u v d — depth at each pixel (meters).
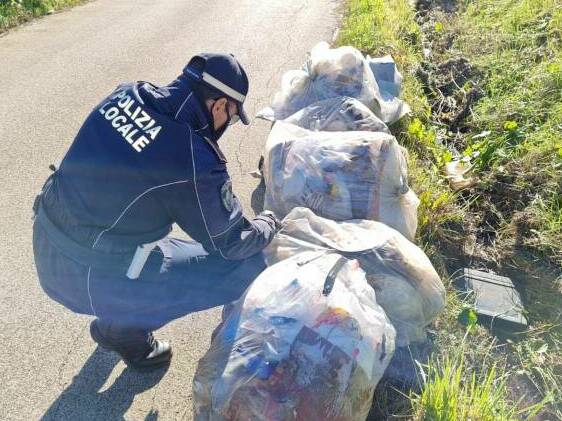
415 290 1.96
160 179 1.56
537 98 4.02
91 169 1.60
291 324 1.55
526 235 2.82
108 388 1.97
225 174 1.67
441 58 5.10
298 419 1.46
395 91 3.72
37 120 4.07
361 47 5.18
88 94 4.53
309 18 6.79
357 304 1.63
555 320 2.32
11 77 4.92
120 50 5.62
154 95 1.64
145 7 7.51
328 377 1.50
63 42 5.94
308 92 3.22
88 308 1.78
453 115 4.11
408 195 2.41
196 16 6.99
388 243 2.01
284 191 2.40
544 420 1.88
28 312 2.30
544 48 4.96
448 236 2.76
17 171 3.39
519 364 2.11
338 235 2.05
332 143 2.39
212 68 1.63
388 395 1.91
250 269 1.96
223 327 1.70
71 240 1.65
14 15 6.66
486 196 3.09
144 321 1.86
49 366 2.05
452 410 1.69
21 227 2.86
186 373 2.04
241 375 1.50
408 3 6.88
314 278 1.65
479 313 2.29
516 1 6.19
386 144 2.36
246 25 6.53
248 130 3.86
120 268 1.68
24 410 1.88
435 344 2.11
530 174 3.14
